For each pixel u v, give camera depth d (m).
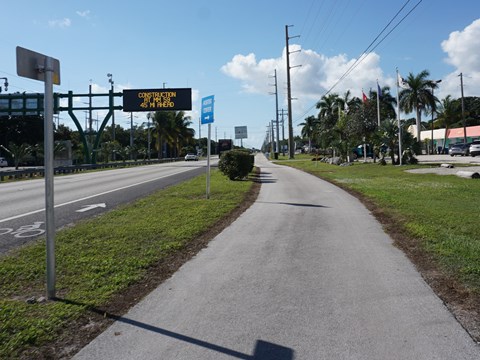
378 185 17.28
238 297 4.97
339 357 3.55
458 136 70.25
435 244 7.00
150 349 3.73
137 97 43.16
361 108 40.03
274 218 10.30
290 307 4.64
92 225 9.27
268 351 3.67
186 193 16.00
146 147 107.31
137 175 29.91
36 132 61.12
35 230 9.11
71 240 7.83
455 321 4.21
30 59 4.75
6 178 29.25
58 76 5.09
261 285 5.39
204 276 5.79
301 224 9.45
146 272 5.95
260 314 4.46
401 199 12.44
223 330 4.10
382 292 5.05
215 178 24.44
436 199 12.34
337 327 4.12
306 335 3.96
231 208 11.93
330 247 7.28
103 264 6.23
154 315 4.46
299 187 18.05
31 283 5.47
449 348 3.67
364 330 4.05
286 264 6.31
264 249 7.23
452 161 34.28
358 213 10.74
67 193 17.02
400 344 3.76
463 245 6.80
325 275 5.75
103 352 3.68
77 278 5.61
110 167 46.41
